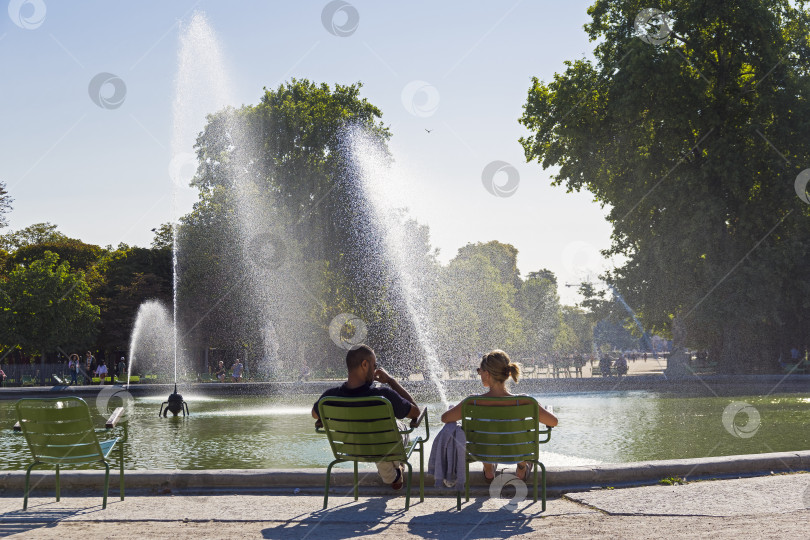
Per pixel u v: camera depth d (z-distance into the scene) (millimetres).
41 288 49844
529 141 38906
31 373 43250
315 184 46250
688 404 19641
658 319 39688
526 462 6840
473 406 6266
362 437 6230
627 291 39500
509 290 76812
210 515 5957
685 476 7262
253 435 13375
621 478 7098
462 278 58688
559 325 95000
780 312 39500
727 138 34125
